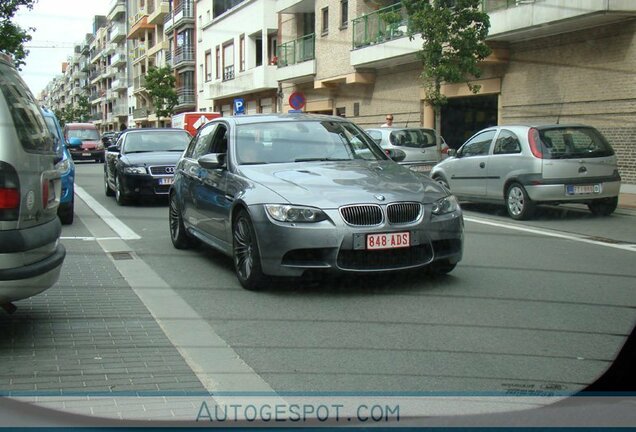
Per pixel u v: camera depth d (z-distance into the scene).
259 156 6.48
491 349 4.17
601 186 10.43
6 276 4.01
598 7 11.12
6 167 4.04
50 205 4.61
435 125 12.70
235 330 4.67
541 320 4.76
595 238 8.57
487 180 11.26
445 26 12.05
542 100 13.16
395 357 4.07
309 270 5.38
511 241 8.30
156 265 7.04
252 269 5.64
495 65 13.99
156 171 12.88
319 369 3.89
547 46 13.03
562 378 3.67
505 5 12.92
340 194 5.46
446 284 5.85
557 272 6.34
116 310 5.21
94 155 23.83
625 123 11.52
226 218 6.21
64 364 4.01
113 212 12.10
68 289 5.91
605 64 11.88
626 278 6.08
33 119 4.59
